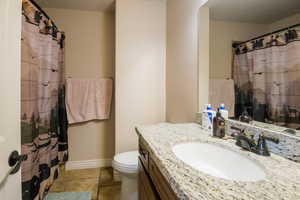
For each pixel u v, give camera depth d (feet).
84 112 7.79
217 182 1.90
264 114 3.12
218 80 4.22
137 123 7.23
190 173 2.10
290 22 2.67
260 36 3.19
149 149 3.11
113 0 6.98
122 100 7.07
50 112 6.07
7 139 2.27
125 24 6.94
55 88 6.52
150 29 7.18
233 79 3.84
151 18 7.16
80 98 7.75
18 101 2.55
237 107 3.75
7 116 2.28
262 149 2.65
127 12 6.93
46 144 5.66
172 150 2.88
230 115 3.93
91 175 7.46
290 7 2.68
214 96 4.35
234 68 3.82
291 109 2.66
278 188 1.79
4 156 2.20
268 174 2.08
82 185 6.69
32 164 4.62
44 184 5.61
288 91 2.70
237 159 2.79
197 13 4.82
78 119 7.75
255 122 3.30
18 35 2.53
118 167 5.18
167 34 7.15
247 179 2.49
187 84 5.46
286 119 2.72
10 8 2.33
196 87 4.95
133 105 7.16
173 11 6.49
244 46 3.54
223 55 4.07
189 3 5.27
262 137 2.73
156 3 7.19
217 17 4.16
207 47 4.50
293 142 2.45
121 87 7.03
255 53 3.31
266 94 3.08
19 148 2.59
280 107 2.84
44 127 5.54
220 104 4.17
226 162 2.97
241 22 3.60
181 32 5.83
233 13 3.77
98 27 8.04
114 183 6.86
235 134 3.50
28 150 4.41
